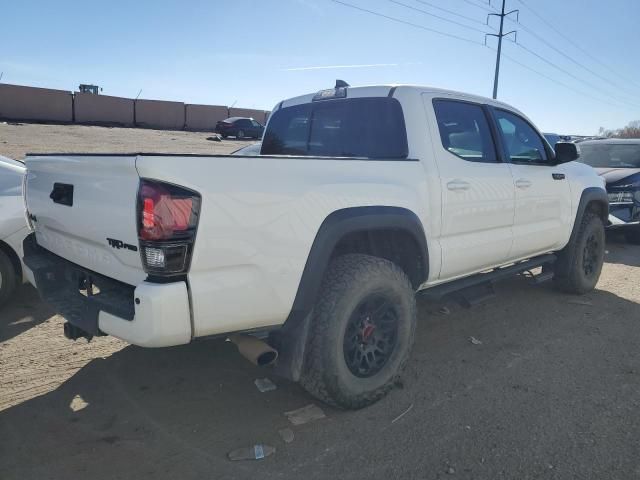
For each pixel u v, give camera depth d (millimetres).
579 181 5598
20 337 4422
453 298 4355
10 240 4906
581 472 2736
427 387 3695
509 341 4562
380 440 3033
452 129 4145
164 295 2486
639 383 3764
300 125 4707
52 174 3367
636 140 10219
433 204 3779
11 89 34469
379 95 4051
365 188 3281
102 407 3354
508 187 4496
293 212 2893
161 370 3891
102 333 2814
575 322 5051
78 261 3223
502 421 3240
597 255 6008
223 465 2789
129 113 39688
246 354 2855
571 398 3537
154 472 2717
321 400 3301
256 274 2781
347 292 3143
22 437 2996
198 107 42781
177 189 2504
